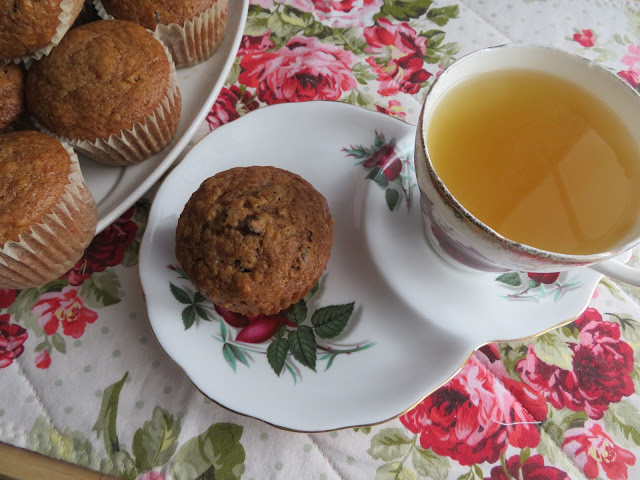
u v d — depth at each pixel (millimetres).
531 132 179
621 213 164
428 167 158
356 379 176
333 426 165
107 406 180
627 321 205
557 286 195
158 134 233
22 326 193
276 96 257
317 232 187
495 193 169
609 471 176
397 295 191
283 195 189
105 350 190
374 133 225
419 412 185
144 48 229
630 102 170
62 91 217
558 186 169
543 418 186
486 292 194
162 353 190
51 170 193
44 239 188
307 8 282
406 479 174
